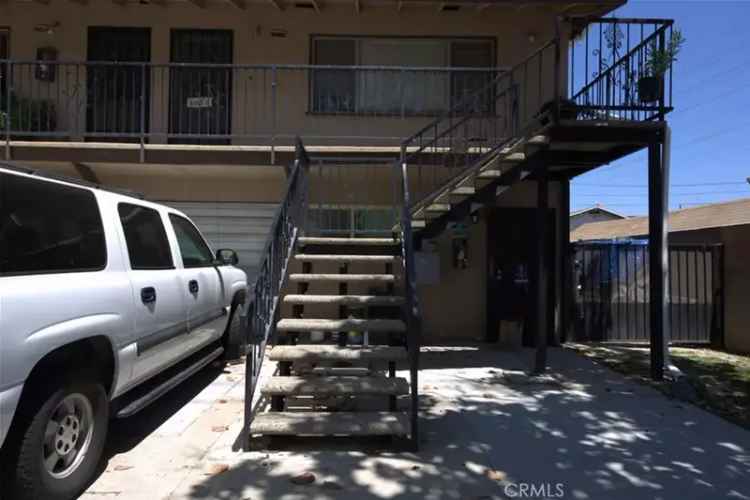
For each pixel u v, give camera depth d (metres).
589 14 9.55
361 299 6.01
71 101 9.85
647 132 7.35
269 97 9.92
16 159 8.45
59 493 3.53
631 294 10.03
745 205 14.15
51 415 3.45
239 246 9.94
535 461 4.49
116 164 8.73
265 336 5.14
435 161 8.43
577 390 6.64
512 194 9.83
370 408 5.71
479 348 9.15
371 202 9.80
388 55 10.04
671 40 7.39
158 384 5.07
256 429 4.57
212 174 9.57
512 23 9.88
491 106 9.80
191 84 9.95
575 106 7.32
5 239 3.25
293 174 6.71
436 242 9.81
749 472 4.33
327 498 3.78
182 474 4.12
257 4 9.80
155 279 4.78
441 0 9.18
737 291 9.62
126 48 9.95
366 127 9.92
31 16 9.82
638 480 4.17
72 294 3.58
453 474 4.20
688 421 5.55
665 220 7.27
